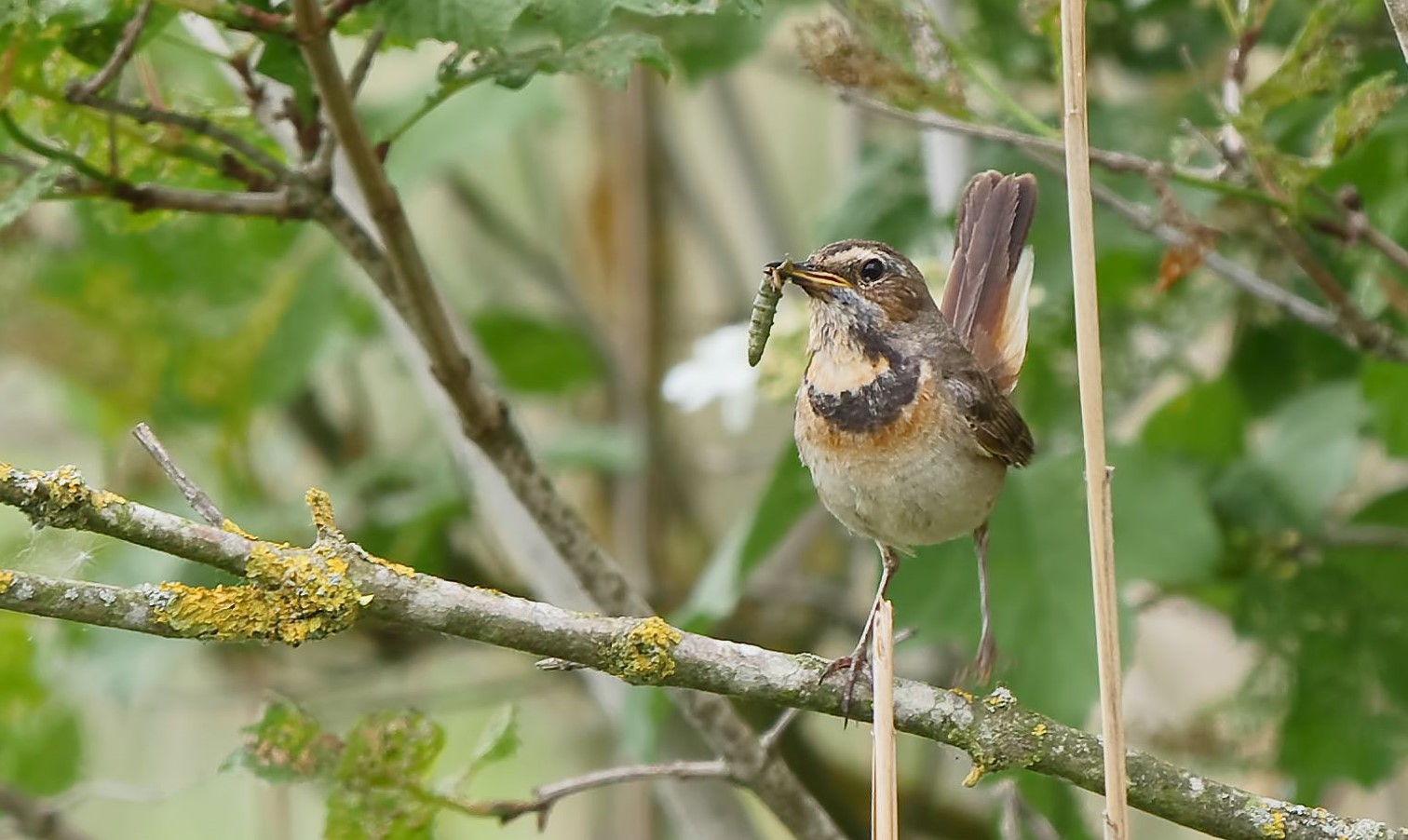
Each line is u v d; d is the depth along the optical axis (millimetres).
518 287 15562
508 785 13992
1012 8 10719
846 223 11016
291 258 12820
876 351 8188
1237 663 12875
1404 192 9273
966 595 9312
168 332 12531
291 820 12789
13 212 7234
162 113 7438
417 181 11758
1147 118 10383
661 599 13312
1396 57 9820
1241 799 6434
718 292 14656
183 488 5988
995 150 10547
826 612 13562
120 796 10391
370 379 15688
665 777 8188
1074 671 9039
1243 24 7797
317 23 6973
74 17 7020
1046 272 10227
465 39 6859
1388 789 11508
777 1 11102
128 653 11836
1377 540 10141
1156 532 9312
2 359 13367
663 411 14062
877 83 7695
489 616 6156
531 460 8156
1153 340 11234
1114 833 5945
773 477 9508
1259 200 7695
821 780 13117
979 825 13141
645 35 7605
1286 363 11180
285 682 13500
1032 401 11062
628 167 14023
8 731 11539
